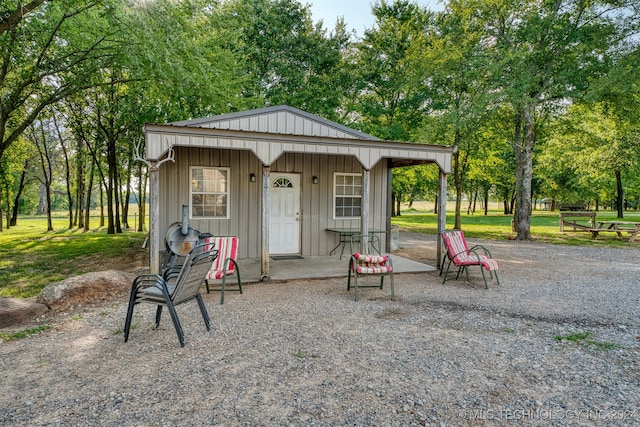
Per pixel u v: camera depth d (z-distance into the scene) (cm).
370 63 1566
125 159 1708
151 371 298
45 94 1091
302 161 882
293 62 1634
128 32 737
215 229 820
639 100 1116
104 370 300
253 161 847
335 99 1594
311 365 309
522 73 1124
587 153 1594
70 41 880
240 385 275
